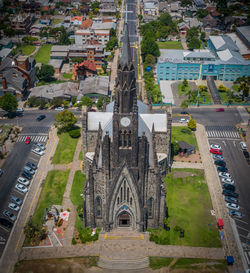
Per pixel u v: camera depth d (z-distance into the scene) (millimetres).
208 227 142375
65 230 140125
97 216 137875
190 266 125250
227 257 126562
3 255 130000
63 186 164875
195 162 183125
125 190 128375
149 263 126500
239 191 163625
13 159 185000
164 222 137500
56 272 123625
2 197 159125
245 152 190250
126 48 114812
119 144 122125
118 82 119688
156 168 128625
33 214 149125
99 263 126875
